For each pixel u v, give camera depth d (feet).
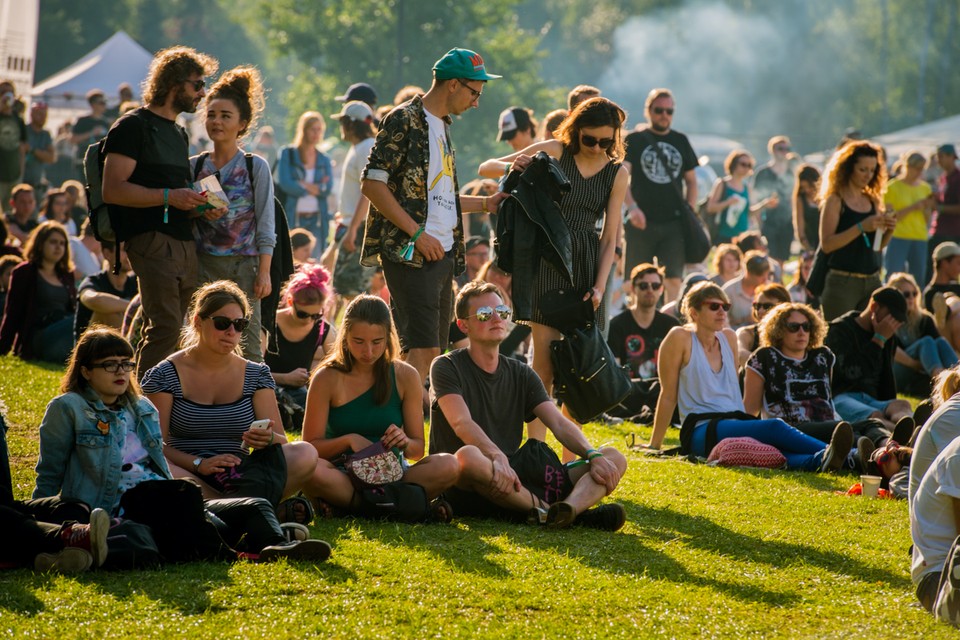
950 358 60.49
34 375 48.26
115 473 27.22
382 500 30.27
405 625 22.43
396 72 235.61
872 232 55.88
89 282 53.57
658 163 63.98
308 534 27.09
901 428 39.45
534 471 31.78
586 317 36.19
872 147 55.88
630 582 26.00
